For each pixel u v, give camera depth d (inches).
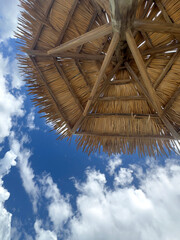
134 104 103.7
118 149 103.4
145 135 98.1
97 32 52.9
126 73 106.9
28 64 93.2
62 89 102.3
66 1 80.4
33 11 81.0
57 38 88.9
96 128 107.1
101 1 52.2
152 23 48.4
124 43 78.7
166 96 94.3
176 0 72.1
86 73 105.7
